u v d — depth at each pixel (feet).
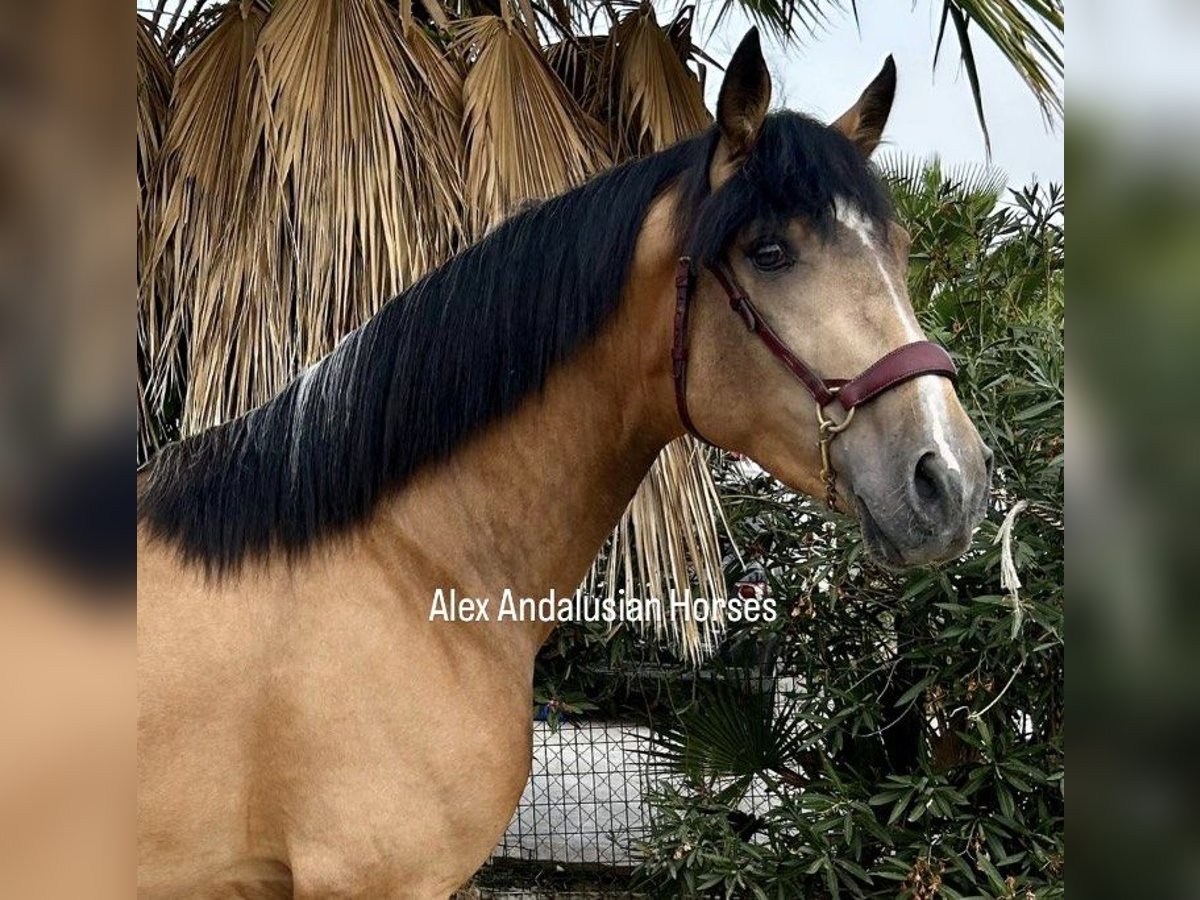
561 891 8.82
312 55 6.66
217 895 3.67
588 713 8.75
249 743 3.52
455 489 3.85
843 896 7.32
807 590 6.98
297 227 6.55
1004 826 6.61
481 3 8.47
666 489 6.19
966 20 7.89
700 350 3.62
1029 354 6.63
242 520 3.67
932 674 6.66
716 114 3.47
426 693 3.63
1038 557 6.37
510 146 6.81
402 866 3.57
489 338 3.87
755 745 7.31
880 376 3.20
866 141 3.97
